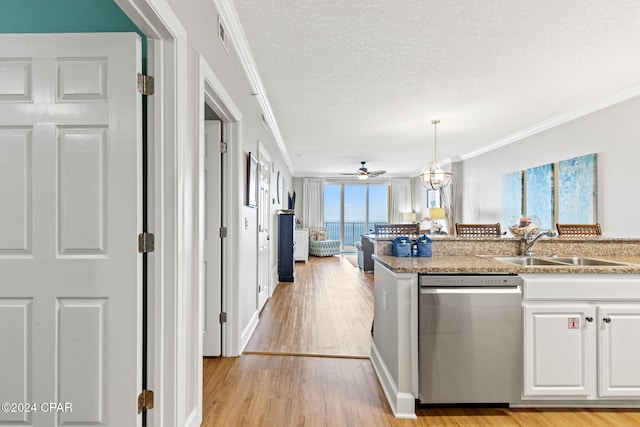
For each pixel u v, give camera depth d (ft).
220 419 6.14
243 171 9.38
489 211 20.33
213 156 8.66
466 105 13.06
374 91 11.66
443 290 6.27
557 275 6.37
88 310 4.70
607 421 6.11
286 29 7.86
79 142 4.71
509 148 18.35
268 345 9.69
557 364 6.34
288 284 18.65
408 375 6.33
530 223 8.59
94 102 4.71
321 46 8.63
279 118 14.90
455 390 6.31
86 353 4.71
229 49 7.75
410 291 6.37
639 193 11.12
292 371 8.08
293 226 19.40
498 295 6.28
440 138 18.47
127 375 4.71
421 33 7.99
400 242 8.29
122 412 4.70
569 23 7.54
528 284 6.35
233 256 8.87
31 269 4.68
